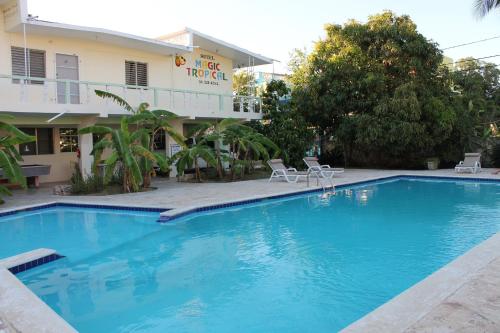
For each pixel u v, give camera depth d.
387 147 22.45
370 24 23.05
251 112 21.62
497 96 36.06
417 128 20.83
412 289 4.85
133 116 14.69
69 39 16.61
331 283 6.26
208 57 22.14
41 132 18.11
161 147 21.47
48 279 6.71
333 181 16.81
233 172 17.83
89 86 17.16
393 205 12.51
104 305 5.67
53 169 18.47
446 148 23.48
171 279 6.60
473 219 10.40
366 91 22.38
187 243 8.64
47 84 15.89
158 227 10.04
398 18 22.92
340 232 9.33
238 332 4.82
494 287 4.88
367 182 17.34
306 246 8.26
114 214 11.56
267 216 11.12
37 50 15.84
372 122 21.47
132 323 5.12
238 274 6.74
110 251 8.20
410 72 22.50
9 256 7.98
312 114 23.66
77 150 19.23
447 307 4.34
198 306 5.56
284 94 22.41
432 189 15.83
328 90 23.38
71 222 10.70
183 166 16.72
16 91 15.09
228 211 11.77
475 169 19.25
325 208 12.14
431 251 7.76
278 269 6.93
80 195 13.93
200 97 21.66
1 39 14.90
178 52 19.56
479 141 23.81
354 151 24.91
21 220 11.01
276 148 19.14
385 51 22.25
